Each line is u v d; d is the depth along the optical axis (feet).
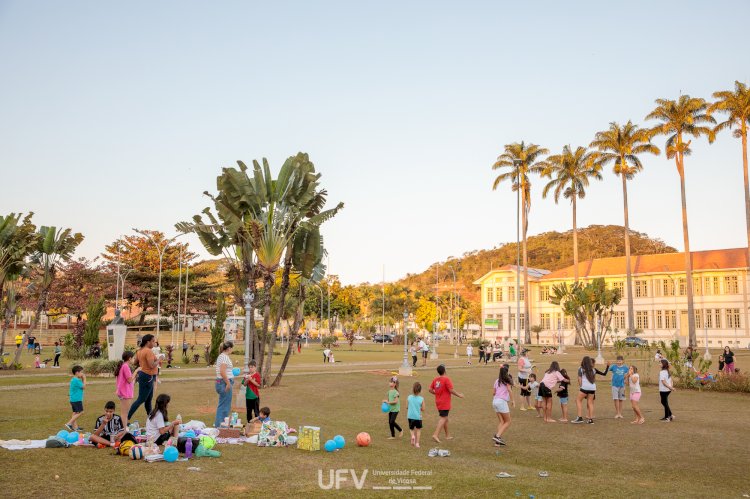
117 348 94.89
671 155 204.23
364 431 49.67
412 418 42.60
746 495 30.22
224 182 75.05
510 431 50.57
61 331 241.14
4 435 41.14
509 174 237.45
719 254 240.32
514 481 31.76
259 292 157.28
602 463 38.42
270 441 40.47
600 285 176.76
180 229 76.23
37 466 31.27
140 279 258.16
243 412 57.72
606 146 220.02
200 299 254.68
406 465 35.35
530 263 549.95
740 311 226.17
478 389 84.07
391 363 137.18
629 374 57.00
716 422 55.98
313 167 78.38
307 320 342.23
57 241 115.75
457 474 33.17
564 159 233.96
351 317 354.74
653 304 245.86
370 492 28.76
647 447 43.91
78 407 43.21
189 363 128.98
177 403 62.95
